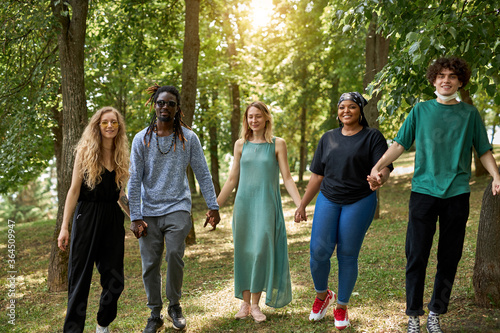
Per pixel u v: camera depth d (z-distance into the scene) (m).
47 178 35.03
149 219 3.42
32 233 13.38
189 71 8.88
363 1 3.76
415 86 3.83
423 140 2.95
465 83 2.95
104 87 12.62
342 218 3.28
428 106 2.99
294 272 5.68
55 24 6.16
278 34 15.91
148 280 3.43
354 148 3.22
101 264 3.22
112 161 3.23
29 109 7.62
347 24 4.03
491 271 3.39
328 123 17.86
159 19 10.77
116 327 3.91
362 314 3.60
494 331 2.92
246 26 13.91
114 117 3.18
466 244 6.02
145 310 4.54
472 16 3.57
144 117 11.73
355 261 3.30
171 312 3.56
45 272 7.76
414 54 3.30
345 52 14.24
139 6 9.76
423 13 3.75
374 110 9.46
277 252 3.76
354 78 14.47
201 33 13.42
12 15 6.83
